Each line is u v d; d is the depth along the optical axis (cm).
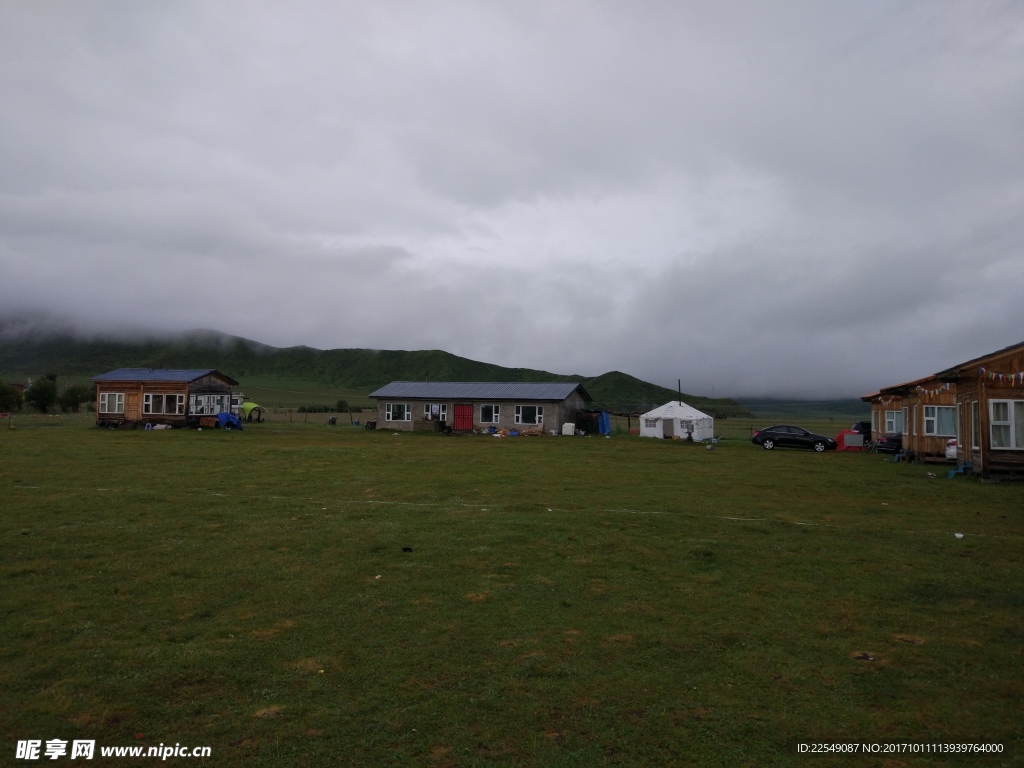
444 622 811
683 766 505
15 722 564
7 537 1261
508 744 534
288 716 576
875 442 4150
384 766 502
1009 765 507
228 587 955
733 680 654
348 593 927
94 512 1524
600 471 2553
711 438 5019
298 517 1484
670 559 1135
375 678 651
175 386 5156
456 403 5431
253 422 6688
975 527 1454
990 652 727
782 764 509
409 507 1627
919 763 511
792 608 878
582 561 1113
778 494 1970
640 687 636
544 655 709
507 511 1591
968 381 2503
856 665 691
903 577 1034
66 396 8750
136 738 541
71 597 908
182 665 679
